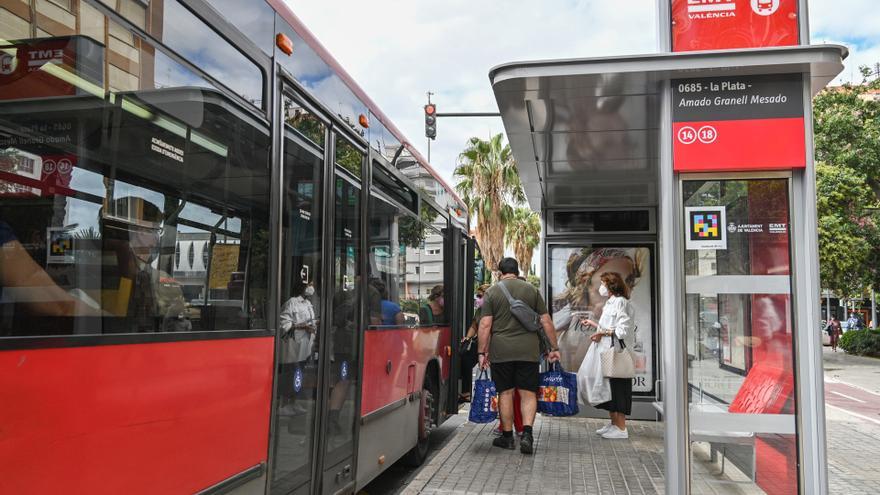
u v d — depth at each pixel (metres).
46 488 2.09
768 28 5.11
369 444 5.40
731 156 4.81
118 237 2.46
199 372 2.90
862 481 6.80
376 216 5.72
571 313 9.79
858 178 22.91
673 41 5.18
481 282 12.36
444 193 8.59
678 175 4.91
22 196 2.07
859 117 24.17
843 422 11.01
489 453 7.53
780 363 4.79
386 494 6.41
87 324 2.29
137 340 2.51
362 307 5.24
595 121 6.16
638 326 9.68
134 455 2.48
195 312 2.92
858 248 23.75
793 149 4.76
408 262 6.73
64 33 2.25
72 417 2.20
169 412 2.69
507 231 39.84
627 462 7.09
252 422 3.37
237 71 3.35
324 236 4.49
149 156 2.65
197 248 2.95
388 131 6.20
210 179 3.06
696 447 4.78
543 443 8.09
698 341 4.82
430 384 7.72
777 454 4.76
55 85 2.21
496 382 7.62
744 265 4.83
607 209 9.82
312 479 4.21
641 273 9.73
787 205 4.81
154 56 2.70
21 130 2.08
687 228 4.88
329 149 4.65
